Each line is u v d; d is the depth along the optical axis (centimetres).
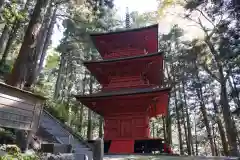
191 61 2662
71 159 530
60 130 1177
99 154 660
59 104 1892
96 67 1752
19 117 532
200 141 3603
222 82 1858
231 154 1590
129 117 1625
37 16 930
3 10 984
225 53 1581
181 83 3164
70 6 2005
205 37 1978
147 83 1819
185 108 3020
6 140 759
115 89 1747
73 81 3203
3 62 1967
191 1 1917
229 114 1736
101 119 2986
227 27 1538
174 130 3941
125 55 1933
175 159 1013
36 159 460
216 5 1662
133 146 1491
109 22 2916
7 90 505
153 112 1962
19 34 2384
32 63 864
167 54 3155
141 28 1792
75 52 2916
